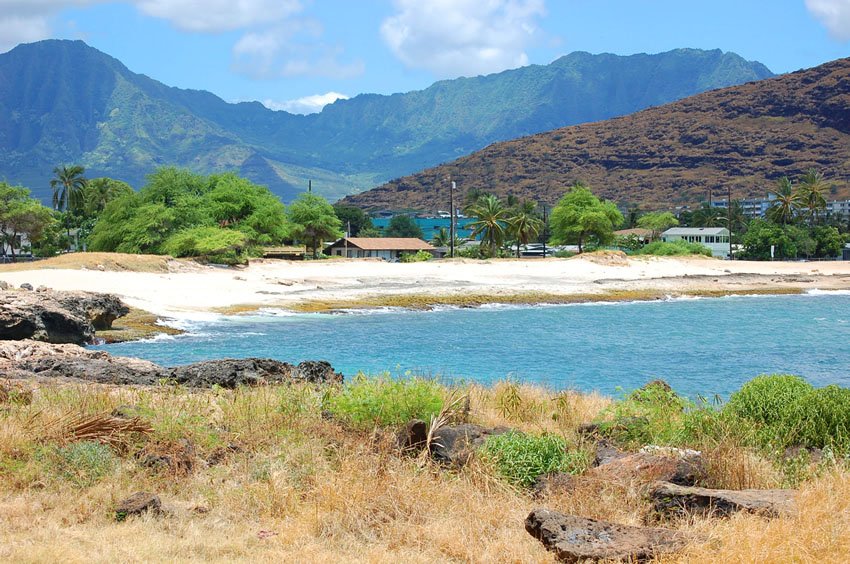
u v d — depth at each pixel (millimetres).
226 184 88375
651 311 59906
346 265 76500
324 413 13188
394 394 13500
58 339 33719
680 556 7328
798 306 65312
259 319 47750
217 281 59031
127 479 9828
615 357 36344
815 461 11586
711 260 100250
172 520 8797
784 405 13250
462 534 8531
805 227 133000
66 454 10164
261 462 10578
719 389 28438
